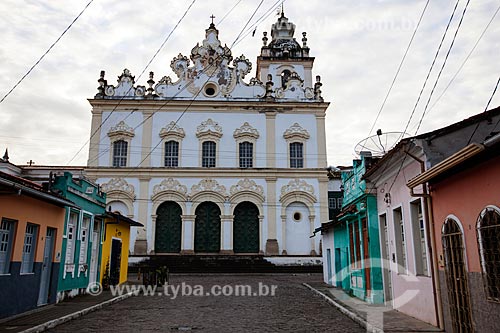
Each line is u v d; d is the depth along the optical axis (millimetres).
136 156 34094
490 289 7398
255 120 35125
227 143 34594
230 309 13398
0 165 27484
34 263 12531
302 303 14930
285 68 40000
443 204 9328
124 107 34844
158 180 33594
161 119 34812
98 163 33812
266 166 34250
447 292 9219
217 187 33625
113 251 20750
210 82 35812
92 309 12930
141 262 31141
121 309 13477
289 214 33625
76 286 16031
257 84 36031
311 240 33062
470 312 8070
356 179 16141
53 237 13953
